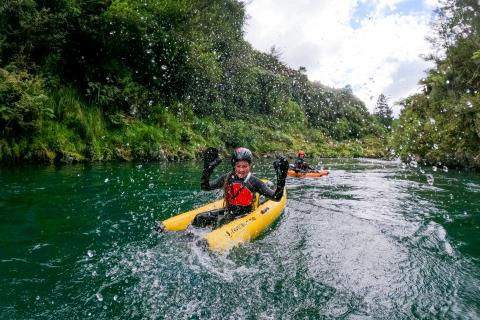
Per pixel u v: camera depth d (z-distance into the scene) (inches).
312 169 456.4
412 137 681.6
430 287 122.6
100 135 478.3
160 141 550.3
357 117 1619.1
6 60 425.4
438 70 716.0
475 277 132.2
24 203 214.4
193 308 101.8
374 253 154.3
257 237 165.3
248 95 1103.0
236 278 121.8
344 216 221.3
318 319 99.5
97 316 95.9
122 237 158.7
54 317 94.9
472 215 227.5
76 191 254.5
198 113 764.6
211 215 165.0
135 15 506.0
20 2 412.8
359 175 464.4
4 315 95.0
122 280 116.3
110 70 532.4
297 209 237.6
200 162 534.0
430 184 373.7
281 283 120.4
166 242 147.3
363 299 112.3
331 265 138.4
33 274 120.0
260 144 866.8
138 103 559.2
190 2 633.6
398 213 232.8
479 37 573.9
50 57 453.4
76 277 118.1
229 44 920.3
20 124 383.2
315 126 1408.7
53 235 160.4
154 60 595.5
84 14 490.6
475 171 510.0
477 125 496.4
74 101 462.9
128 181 310.2
